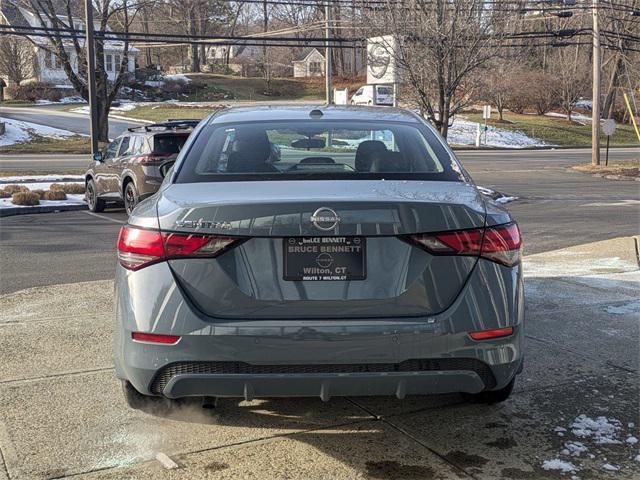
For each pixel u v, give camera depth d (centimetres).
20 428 387
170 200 341
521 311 343
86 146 3847
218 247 320
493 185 2272
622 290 712
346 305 321
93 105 2178
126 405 419
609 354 517
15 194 1603
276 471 342
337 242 321
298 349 316
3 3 3759
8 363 492
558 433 386
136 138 1413
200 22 7412
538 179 2514
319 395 327
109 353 514
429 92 1928
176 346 319
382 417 405
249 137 417
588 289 716
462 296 326
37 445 367
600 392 444
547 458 357
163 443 371
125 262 335
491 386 340
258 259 321
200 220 321
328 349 316
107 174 1478
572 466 349
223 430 387
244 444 371
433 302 324
